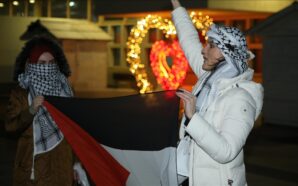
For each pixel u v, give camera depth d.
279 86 13.91
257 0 14.82
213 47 3.59
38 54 4.78
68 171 4.73
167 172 3.70
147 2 15.44
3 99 18.27
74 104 4.23
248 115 3.37
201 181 3.47
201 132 3.22
